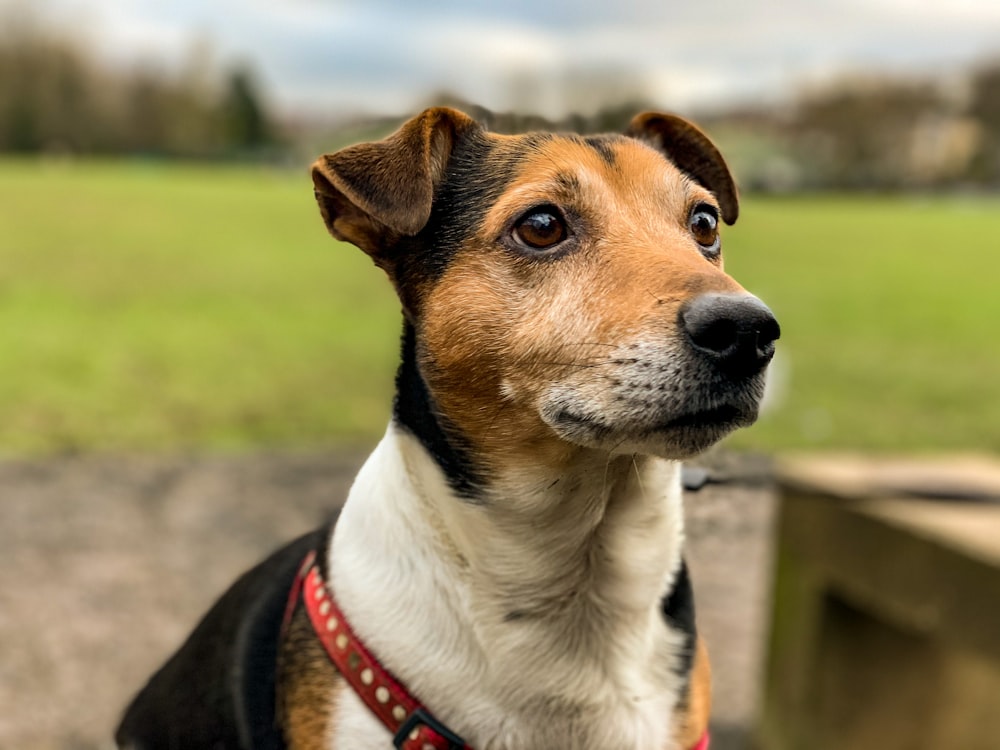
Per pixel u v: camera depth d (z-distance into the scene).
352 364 1.54
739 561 0.64
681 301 0.31
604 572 0.34
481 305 0.35
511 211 0.35
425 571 0.33
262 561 0.42
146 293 2.17
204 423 1.19
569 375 0.33
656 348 0.31
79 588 0.75
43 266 2.50
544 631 0.33
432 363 0.35
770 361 0.32
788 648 0.57
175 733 0.38
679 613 0.36
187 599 0.74
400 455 0.35
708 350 0.31
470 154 0.38
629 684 0.34
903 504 0.51
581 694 0.33
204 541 0.84
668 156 0.44
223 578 0.77
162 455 1.07
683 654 0.35
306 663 0.34
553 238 0.35
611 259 0.34
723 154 0.43
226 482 0.98
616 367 0.32
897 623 0.54
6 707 0.59
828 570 0.53
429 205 0.35
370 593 0.34
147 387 1.36
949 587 0.45
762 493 0.65
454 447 0.34
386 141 0.37
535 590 0.33
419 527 0.34
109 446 1.09
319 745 0.33
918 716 0.55
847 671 0.55
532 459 0.33
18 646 0.66
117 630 0.69
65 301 2.01
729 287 0.31
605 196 0.36
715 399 0.31
